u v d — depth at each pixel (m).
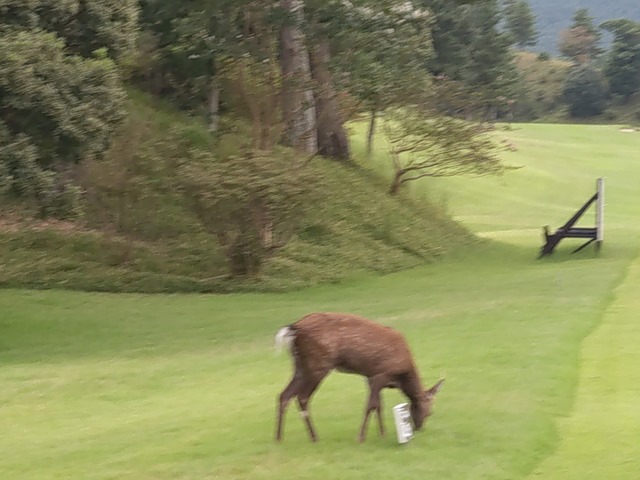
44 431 16.50
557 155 99.44
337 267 40.91
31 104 25.41
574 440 13.75
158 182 41.72
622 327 22.92
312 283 37.94
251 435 14.63
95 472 13.21
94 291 35.53
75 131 26.66
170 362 23.30
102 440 15.23
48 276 36.09
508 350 20.41
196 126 48.50
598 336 21.83
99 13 31.08
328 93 49.75
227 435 14.74
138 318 30.56
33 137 26.44
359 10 41.50
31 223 40.72
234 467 12.95
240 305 33.16
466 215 69.81
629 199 77.94
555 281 34.00
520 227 63.16
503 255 47.31
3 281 35.28
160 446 14.38
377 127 75.81
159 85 52.44
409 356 13.87
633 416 14.88
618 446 13.38
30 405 18.98
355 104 55.09
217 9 40.44
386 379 13.66
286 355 22.69
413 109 53.16
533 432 14.05
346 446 13.76
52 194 28.42
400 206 51.84
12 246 38.38
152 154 42.78
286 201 36.47
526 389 16.80
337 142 56.53
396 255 44.44
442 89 57.34
